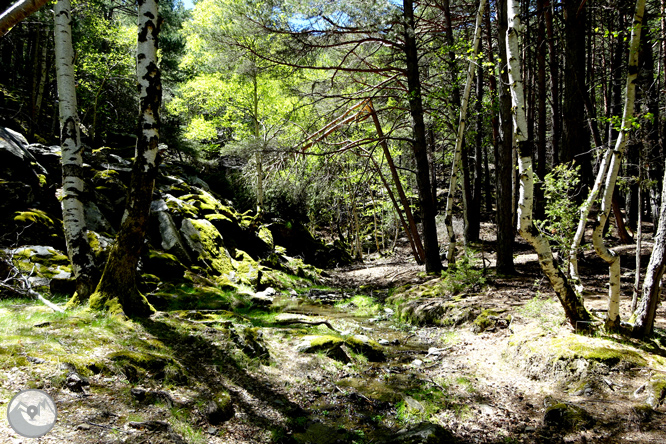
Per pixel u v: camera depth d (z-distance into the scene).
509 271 12.27
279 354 6.32
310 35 14.11
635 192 18.27
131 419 3.52
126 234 6.07
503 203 12.25
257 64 15.88
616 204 15.23
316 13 13.25
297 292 15.16
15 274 7.12
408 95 14.62
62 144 6.45
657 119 12.05
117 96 20.28
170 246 12.71
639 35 5.28
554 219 7.34
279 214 23.45
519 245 17.91
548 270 5.86
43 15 14.02
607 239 16.19
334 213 30.56
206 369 5.02
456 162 12.47
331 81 15.79
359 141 15.31
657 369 4.88
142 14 6.02
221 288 12.36
